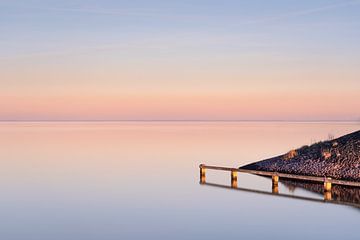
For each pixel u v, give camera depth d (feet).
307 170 110.73
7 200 94.02
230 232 67.72
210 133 399.65
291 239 63.57
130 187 108.47
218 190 102.17
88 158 178.09
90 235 67.51
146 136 350.64
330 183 88.84
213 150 209.05
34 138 324.60
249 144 244.63
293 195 92.17
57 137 339.57
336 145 120.37
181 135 363.97
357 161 104.73
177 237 65.82
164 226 71.82
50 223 74.90
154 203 89.20
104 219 76.95
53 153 199.21
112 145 247.09
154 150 212.64
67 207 86.94
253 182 110.93
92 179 122.01
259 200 89.45
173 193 99.55
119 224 73.61
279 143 249.55
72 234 68.18
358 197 86.84
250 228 69.67
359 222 71.20
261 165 128.57
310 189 97.60
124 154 193.77
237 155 184.44
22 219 77.66
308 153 123.24
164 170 140.26
